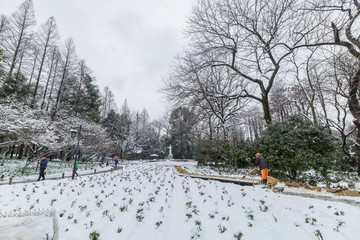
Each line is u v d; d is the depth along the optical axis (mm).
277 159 8406
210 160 18609
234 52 14289
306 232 2885
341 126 9656
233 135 20312
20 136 12195
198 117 19484
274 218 3451
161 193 5727
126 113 46031
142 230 3033
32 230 1910
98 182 8195
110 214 3791
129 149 41344
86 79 30234
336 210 3971
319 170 7953
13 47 21203
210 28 14164
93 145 23078
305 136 7945
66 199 5227
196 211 3824
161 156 51844
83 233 2900
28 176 11734
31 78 24234
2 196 5820
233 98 15672
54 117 20625
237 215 3652
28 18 22719
